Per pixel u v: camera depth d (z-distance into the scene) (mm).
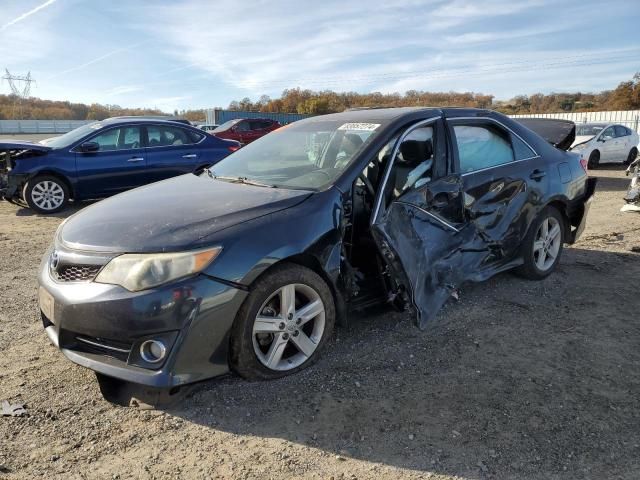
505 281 4930
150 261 2744
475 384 3139
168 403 2896
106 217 3230
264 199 3324
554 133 5984
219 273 2814
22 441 2588
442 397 2996
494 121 4605
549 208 4898
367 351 3543
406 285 3445
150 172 9344
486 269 4301
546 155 4918
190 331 2744
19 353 3521
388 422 2766
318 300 3266
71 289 2844
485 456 2498
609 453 2520
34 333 3846
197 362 2803
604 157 16609
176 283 2730
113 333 2738
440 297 3732
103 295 2740
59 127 61375
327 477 2367
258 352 3047
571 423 2750
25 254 6133
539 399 2977
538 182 4691
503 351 3566
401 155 3797
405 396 3006
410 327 3924
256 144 4656
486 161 4379
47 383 3131
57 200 8891
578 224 5367
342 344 3639
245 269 2883
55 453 2510
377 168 3648
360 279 3623
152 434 2666
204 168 4672
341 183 3471
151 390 2982
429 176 3941
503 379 3199
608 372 3289
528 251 4730
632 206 8664
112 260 2797
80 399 2965
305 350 3254
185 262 2766
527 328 3934
